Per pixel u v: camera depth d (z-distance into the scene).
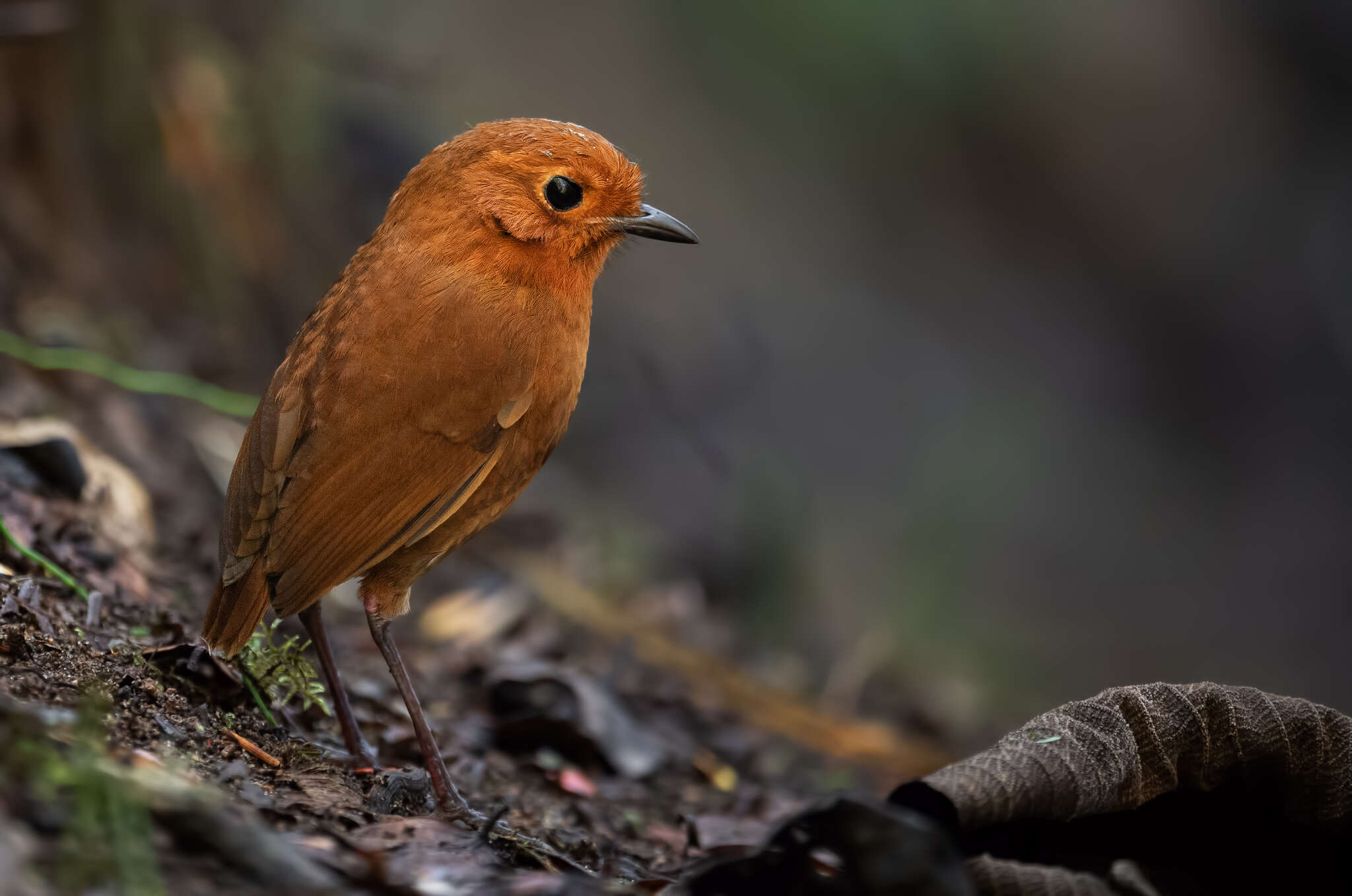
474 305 5.80
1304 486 23.28
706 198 19.70
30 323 9.69
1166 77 24.14
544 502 12.95
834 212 20.73
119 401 9.56
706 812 7.74
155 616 6.54
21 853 3.54
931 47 22.16
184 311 11.86
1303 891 4.72
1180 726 4.68
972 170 22.56
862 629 15.59
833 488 18.48
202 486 9.67
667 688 10.02
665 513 15.67
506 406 5.84
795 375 19.22
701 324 18.64
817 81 21.23
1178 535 21.25
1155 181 23.59
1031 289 22.45
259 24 13.52
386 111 15.70
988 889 4.21
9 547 6.47
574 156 6.10
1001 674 16.34
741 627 13.58
